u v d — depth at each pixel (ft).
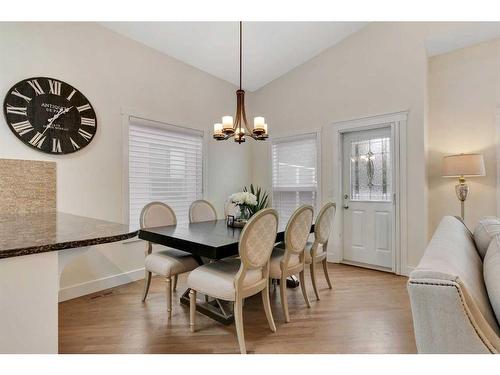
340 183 13.30
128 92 10.85
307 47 13.24
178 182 12.80
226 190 15.07
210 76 14.25
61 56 9.07
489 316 2.68
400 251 11.53
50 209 8.05
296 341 6.54
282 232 8.77
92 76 9.82
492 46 11.04
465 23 10.23
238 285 6.20
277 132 15.47
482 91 11.21
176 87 12.64
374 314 7.94
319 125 13.87
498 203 10.81
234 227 9.16
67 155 9.21
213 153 14.40
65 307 8.44
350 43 12.87
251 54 13.00
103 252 10.05
